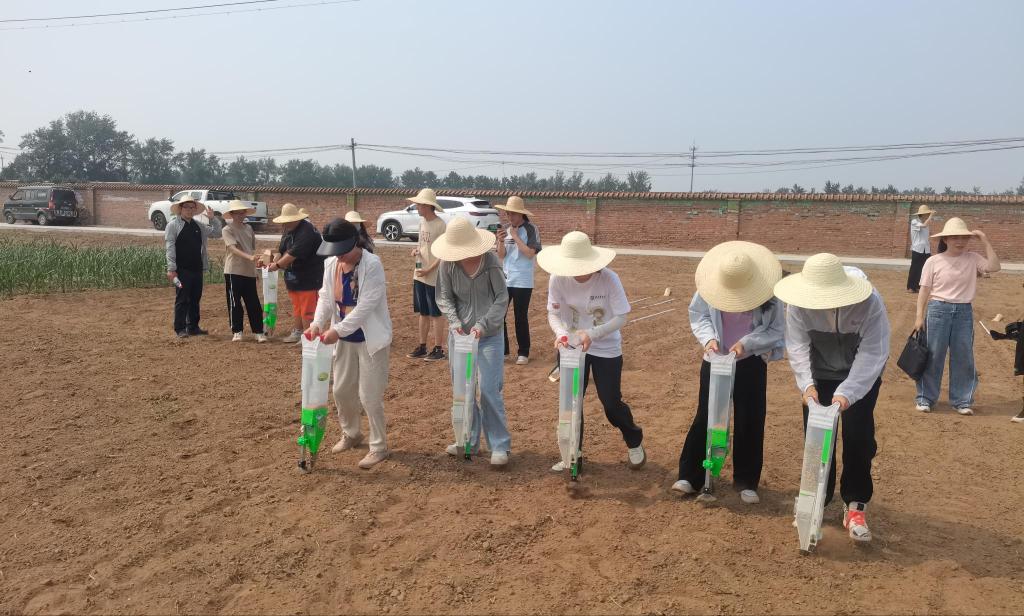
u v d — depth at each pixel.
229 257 9.98
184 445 6.14
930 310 7.46
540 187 81.69
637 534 4.65
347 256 5.46
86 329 10.73
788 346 4.65
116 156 85.88
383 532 4.66
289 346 9.96
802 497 4.31
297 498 5.14
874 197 27.17
